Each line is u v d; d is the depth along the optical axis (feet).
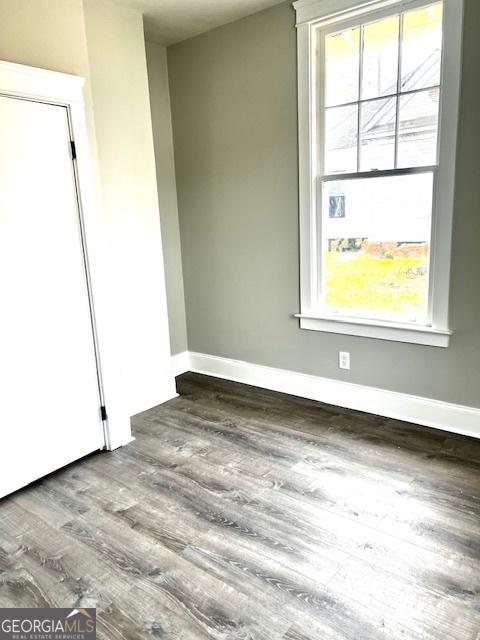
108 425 9.18
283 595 5.60
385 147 9.25
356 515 7.01
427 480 7.81
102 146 9.77
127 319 10.63
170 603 5.54
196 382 12.94
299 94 9.96
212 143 11.78
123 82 10.02
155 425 10.33
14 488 7.90
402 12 8.57
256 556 6.26
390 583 5.71
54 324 8.21
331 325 10.62
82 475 8.41
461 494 7.39
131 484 8.07
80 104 8.19
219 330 12.99
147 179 10.75
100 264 8.79
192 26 10.92
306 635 5.06
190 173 12.44
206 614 5.37
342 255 10.28
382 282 9.83
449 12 7.94
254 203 11.34
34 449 8.13
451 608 5.32
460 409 9.25
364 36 9.09
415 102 8.75
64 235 8.20
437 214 8.72
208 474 8.29
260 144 10.90
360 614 5.29
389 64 8.90
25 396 7.92
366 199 9.67
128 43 10.03
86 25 9.22
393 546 6.34
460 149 8.30
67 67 8.08
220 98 11.35
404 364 9.78
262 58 10.41
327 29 9.49
